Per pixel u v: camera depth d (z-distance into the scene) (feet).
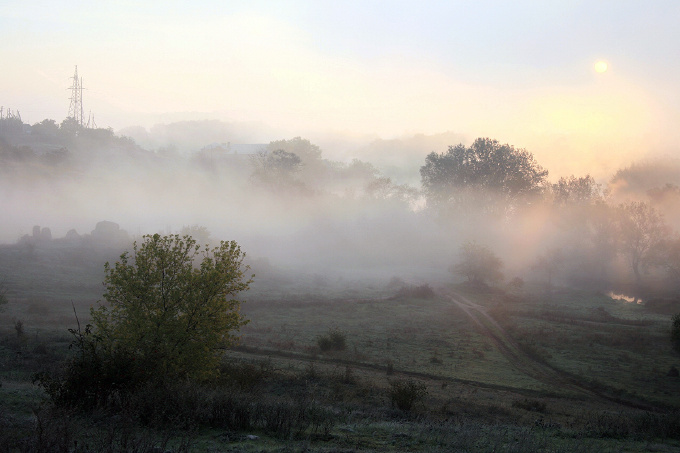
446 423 45.83
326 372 88.07
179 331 46.19
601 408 80.84
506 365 114.73
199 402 33.32
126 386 35.81
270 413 34.19
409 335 144.97
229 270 49.85
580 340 142.00
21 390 44.29
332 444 30.30
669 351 131.13
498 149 390.01
